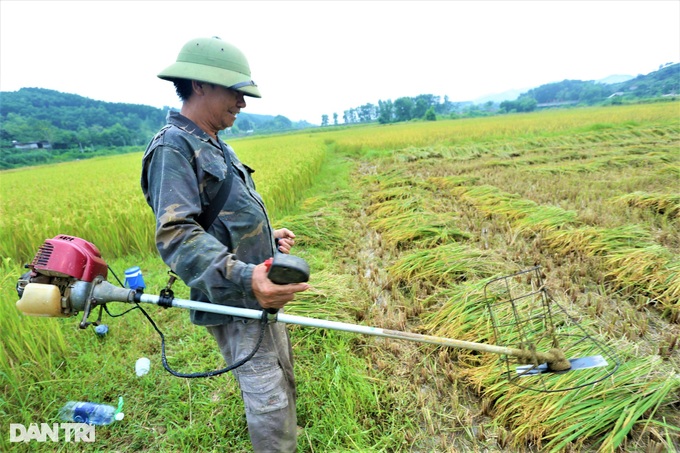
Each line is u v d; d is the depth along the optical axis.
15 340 2.93
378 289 3.81
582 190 6.59
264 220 1.62
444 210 6.29
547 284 3.44
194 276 1.29
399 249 4.96
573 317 2.91
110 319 3.42
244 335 1.60
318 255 4.91
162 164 1.33
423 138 19.05
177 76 1.40
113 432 2.31
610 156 9.76
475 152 13.16
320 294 3.48
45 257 1.44
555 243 4.38
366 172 12.00
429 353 2.79
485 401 2.26
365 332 1.49
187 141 1.38
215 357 2.86
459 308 3.06
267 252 1.64
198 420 2.34
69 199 7.46
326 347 2.84
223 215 1.47
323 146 19.97
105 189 8.66
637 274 3.44
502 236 4.99
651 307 3.17
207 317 1.60
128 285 3.58
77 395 2.58
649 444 1.91
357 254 4.89
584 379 2.22
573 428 2.00
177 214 1.28
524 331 2.68
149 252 5.30
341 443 2.12
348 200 7.50
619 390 2.15
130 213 5.46
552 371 1.65
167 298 1.46
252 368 1.62
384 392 2.45
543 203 6.28
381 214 6.20
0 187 12.28
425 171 10.41
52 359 2.91
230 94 1.49
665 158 8.77
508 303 3.04
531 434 2.04
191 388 2.58
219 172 1.43
